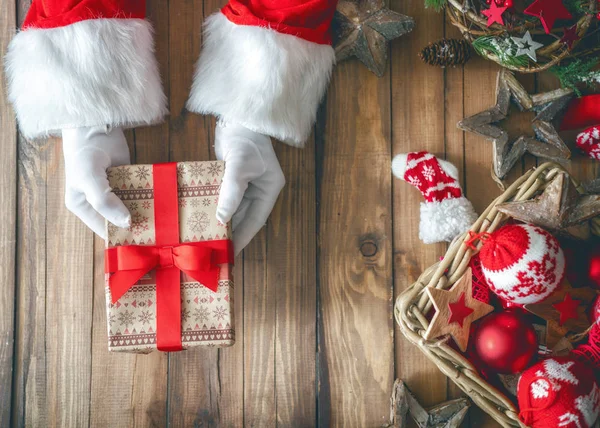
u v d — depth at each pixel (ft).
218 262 4.04
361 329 4.45
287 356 4.44
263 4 4.18
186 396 4.42
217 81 4.18
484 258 4.01
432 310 4.22
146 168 4.09
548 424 3.88
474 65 4.54
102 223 4.21
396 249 4.49
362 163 4.51
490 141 4.51
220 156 4.30
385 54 4.43
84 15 4.05
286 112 4.17
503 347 4.00
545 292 3.96
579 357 4.05
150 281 4.06
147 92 4.19
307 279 4.47
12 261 4.46
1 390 4.41
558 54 4.25
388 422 4.39
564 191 4.06
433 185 4.36
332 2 4.25
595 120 4.38
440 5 4.25
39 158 4.50
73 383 4.42
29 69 4.08
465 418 4.40
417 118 4.53
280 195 4.49
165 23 4.53
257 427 4.40
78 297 4.45
